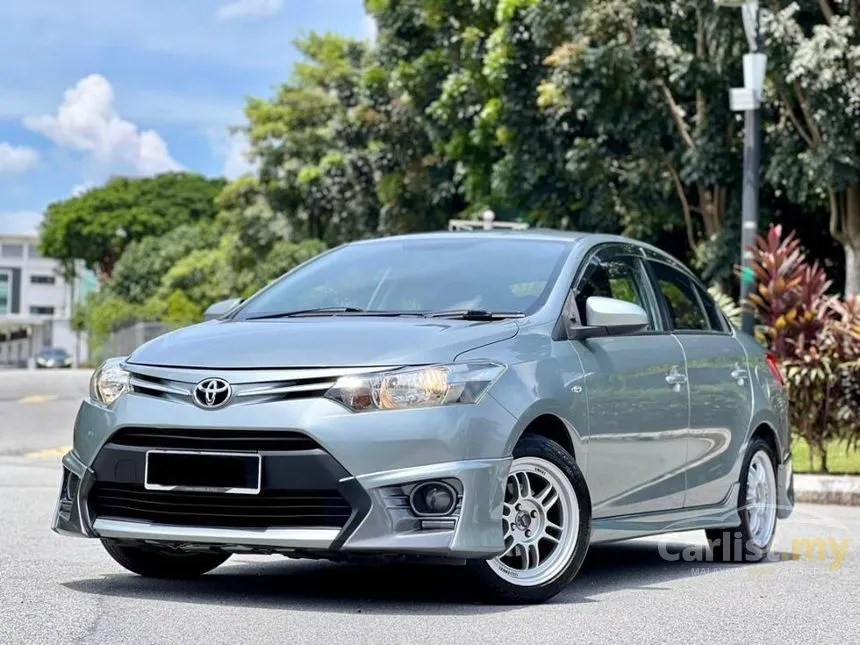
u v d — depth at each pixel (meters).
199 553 6.74
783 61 20.34
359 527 5.57
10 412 23.91
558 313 6.54
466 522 5.68
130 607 5.82
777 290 13.17
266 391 5.70
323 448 5.59
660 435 7.02
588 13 23.39
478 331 6.12
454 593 6.37
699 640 5.33
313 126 51.47
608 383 6.59
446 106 29.23
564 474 6.14
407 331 6.02
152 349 6.21
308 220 52.62
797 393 13.06
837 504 12.12
